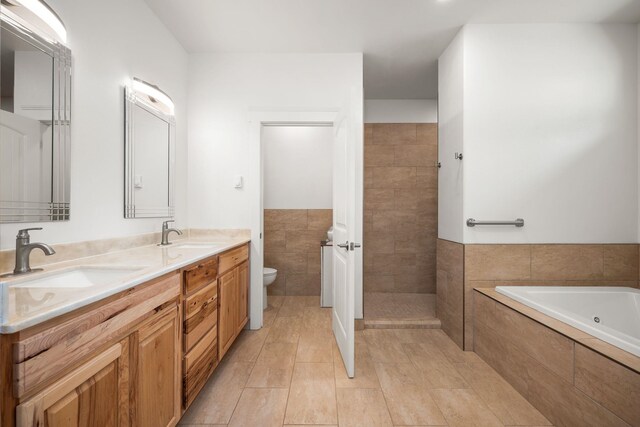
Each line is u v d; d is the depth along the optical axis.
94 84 1.66
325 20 2.37
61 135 1.41
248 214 2.80
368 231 4.05
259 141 2.82
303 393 1.77
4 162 1.17
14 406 0.65
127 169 1.92
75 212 1.52
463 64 2.42
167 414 1.28
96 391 0.87
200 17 2.33
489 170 2.40
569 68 2.40
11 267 1.20
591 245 2.38
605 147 2.39
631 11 2.26
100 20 1.70
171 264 1.32
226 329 2.07
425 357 2.27
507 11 2.26
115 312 0.95
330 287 3.46
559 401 1.52
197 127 2.82
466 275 2.40
